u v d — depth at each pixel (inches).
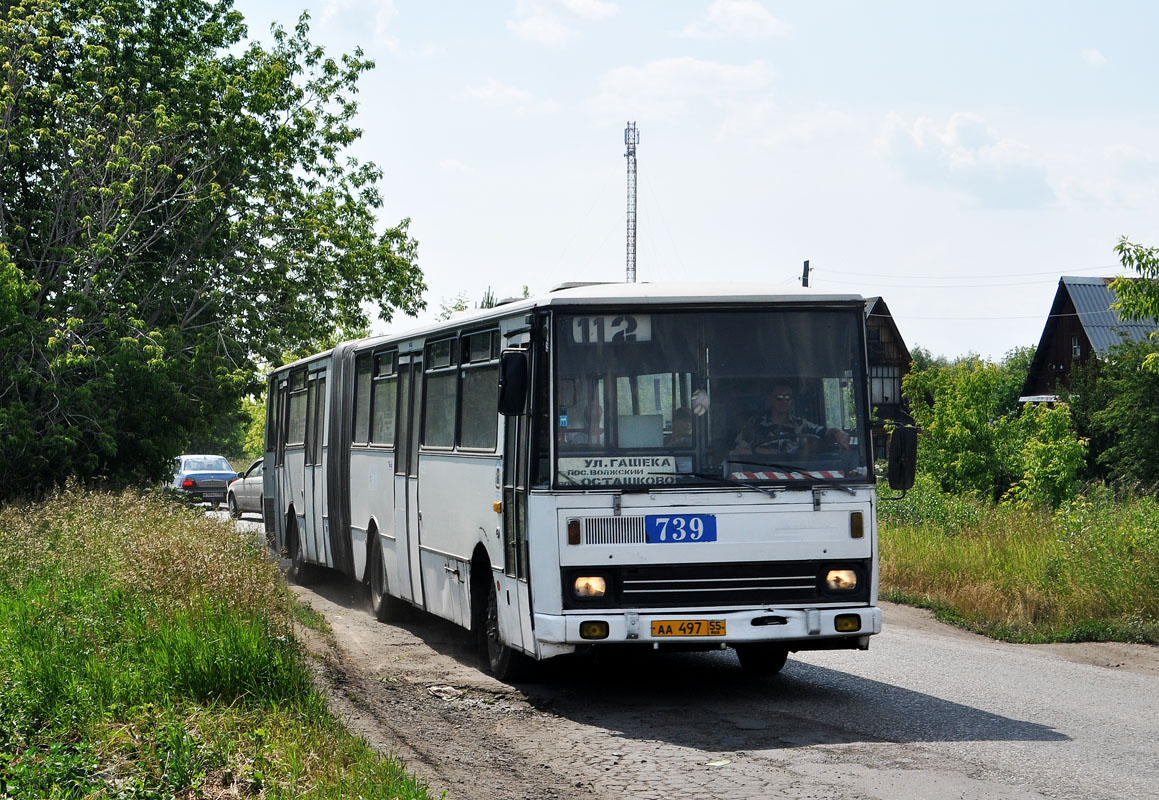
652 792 279.9
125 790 247.0
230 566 474.9
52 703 325.4
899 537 782.5
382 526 590.6
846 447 383.9
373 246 1467.8
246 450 3659.0
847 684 426.9
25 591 519.2
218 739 283.9
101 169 1112.2
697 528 372.8
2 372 1045.8
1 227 1110.4
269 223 1263.5
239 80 1264.8
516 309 403.9
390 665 463.8
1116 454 1774.1
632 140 2492.6
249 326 1240.8
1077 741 329.7
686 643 368.2
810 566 377.4
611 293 386.6
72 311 1081.4
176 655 351.9
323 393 722.2
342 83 1382.9
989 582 627.8
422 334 527.5
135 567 486.3
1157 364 902.4
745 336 384.5
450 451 482.6
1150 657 486.6
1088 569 597.9
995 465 1423.5
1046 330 2871.6
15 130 1098.7
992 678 438.0
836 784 284.2
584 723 363.3
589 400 377.4
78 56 1186.6
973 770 296.5
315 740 290.4
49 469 1049.5
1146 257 752.3
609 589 370.9
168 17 1266.0
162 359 1092.5
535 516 375.6
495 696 406.6
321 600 698.8
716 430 378.9
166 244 1221.7
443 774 289.7
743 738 339.3
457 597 474.6
